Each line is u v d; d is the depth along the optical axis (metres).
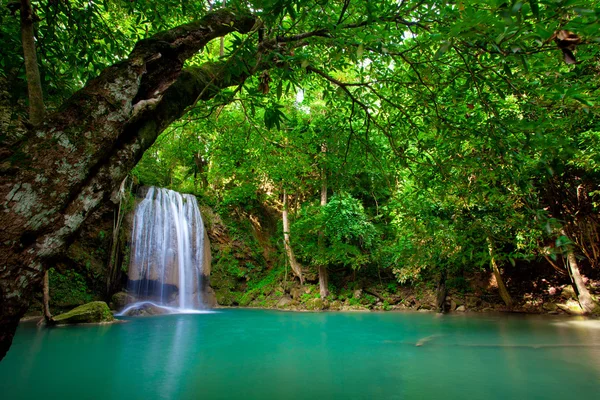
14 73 2.80
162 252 13.34
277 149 4.87
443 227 3.14
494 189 2.39
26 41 1.68
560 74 1.78
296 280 15.54
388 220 12.76
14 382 3.97
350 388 3.85
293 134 4.76
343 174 3.65
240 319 10.32
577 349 5.90
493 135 1.86
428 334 7.55
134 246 12.42
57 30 3.19
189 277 14.11
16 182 1.29
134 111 1.70
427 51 2.15
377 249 12.38
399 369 4.68
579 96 1.55
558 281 12.54
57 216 1.37
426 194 3.10
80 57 3.21
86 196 1.49
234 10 2.26
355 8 2.14
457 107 2.37
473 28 1.23
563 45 1.08
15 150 1.37
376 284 14.82
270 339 7.03
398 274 12.41
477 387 3.90
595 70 2.45
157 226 13.40
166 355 5.46
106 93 1.59
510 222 2.71
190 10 3.34
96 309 8.82
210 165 15.66
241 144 4.96
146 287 12.59
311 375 4.38
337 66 2.58
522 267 13.32
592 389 3.84
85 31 3.16
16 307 1.25
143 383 3.99
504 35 1.14
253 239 17.09
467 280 13.77
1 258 1.22
